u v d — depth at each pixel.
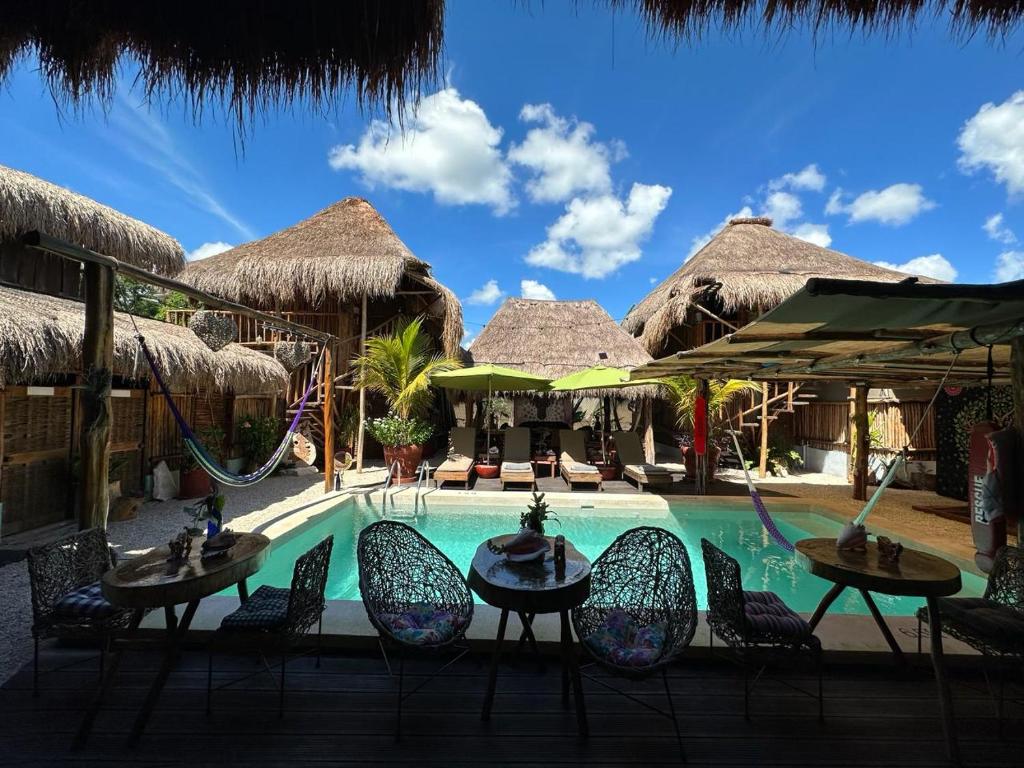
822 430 12.05
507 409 18.00
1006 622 2.65
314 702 2.70
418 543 3.27
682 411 10.41
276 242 12.62
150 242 7.86
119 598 2.28
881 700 2.81
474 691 2.83
